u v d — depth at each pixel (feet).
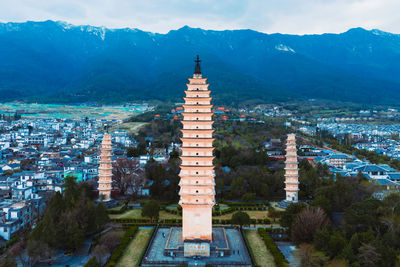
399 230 331.16
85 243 366.22
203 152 342.03
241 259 315.37
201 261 309.63
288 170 501.15
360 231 349.61
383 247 293.23
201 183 339.36
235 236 372.58
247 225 410.93
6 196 491.31
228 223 423.23
